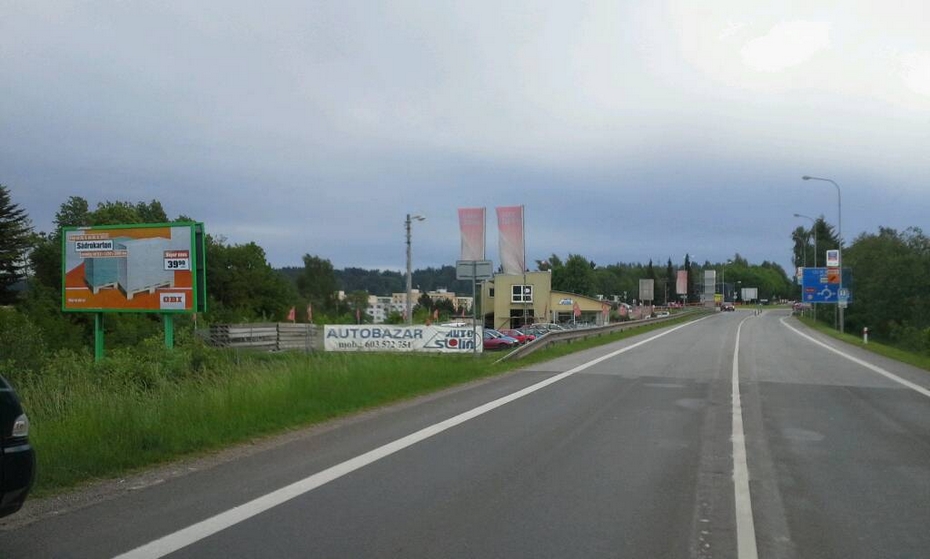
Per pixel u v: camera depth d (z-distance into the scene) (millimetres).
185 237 28734
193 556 5871
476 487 8164
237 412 11938
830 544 6359
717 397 16562
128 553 5922
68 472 8336
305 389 14602
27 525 6660
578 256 134250
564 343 36219
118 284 29281
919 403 15844
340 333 32156
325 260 127562
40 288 57094
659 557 5980
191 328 46000
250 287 81375
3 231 57062
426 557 5898
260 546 6121
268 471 8891
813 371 23312
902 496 8000
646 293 97938
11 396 5520
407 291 48000
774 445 10914
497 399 16125
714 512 7309
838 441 11273
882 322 80688
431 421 12930
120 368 18359
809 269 64875
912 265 78500
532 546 6191
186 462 9422
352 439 11094
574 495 7867
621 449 10438
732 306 142625
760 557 6020
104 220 70625
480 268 27906
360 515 7031
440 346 30734
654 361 26891
